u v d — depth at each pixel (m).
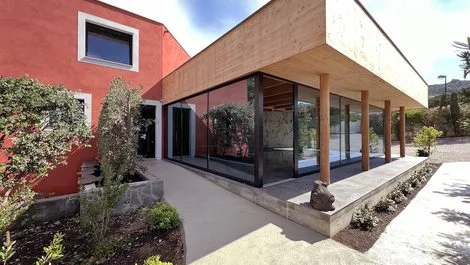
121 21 9.34
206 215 4.54
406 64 8.45
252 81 5.66
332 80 6.27
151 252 3.32
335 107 8.77
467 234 3.90
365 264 2.97
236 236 3.71
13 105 4.09
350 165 9.08
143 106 10.07
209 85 6.95
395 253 3.26
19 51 7.13
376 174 7.05
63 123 4.82
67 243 3.74
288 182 5.96
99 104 8.64
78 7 8.30
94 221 3.62
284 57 4.37
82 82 8.30
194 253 3.22
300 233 3.82
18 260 3.34
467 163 12.18
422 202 5.70
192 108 8.67
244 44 5.43
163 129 10.65
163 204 4.45
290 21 4.26
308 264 2.96
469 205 5.46
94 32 8.91
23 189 3.36
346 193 4.86
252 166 5.69
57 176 7.56
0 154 4.88
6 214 2.41
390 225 4.26
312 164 7.35
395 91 7.90
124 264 3.04
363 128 7.81
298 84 6.74
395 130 22.78
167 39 11.20
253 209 4.87
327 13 3.71
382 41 6.13
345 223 4.07
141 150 10.16
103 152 5.99
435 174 9.41
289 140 6.47
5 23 6.94
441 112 21.23
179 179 6.89
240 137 6.14
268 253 3.21
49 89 4.82
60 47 7.88
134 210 5.11
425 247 3.45
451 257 3.18
